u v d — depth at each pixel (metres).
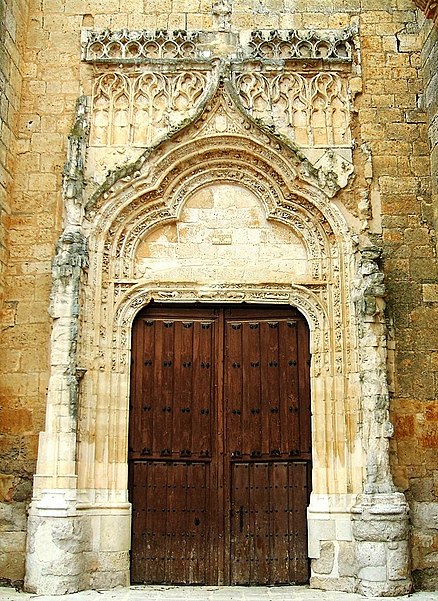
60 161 13.28
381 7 14.06
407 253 12.97
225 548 12.37
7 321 12.62
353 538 11.76
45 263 12.84
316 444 12.40
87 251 12.65
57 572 11.11
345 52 13.80
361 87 13.63
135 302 12.93
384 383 12.01
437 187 12.93
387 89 13.68
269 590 11.77
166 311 13.20
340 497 12.05
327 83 13.68
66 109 13.51
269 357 13.08
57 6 14.03
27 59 13.73
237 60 13.62
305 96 13.61
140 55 13.63
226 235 13.29
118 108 13.49
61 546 11.18
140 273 13.09
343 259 12.89
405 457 12.20
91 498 11.98
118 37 13.72
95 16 14.00
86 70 13.62
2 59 12.54
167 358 13.05
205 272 13.07
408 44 13.93
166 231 13.31
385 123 13.52
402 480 12.10
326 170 13.22
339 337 12.65
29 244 12.93
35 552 11.23
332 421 12.38
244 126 13.35
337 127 13.52
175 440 12.75
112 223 12.98
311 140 13.37
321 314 12.86
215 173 13.49
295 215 13.25
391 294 12.79
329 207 13.05
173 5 14.03
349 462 12.15
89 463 12.05
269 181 13.37
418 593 11.43
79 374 12.03
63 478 11.46
